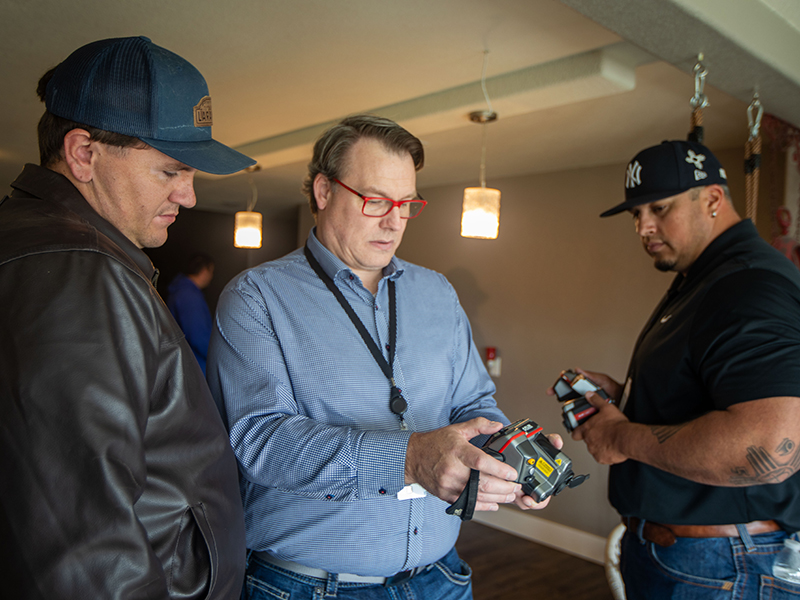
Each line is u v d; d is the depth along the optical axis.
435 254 4.60
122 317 0.65
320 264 1.17
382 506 1.05
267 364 1.06
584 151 3.32
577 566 3.40
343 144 1.12
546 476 0.94
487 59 2.14
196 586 0.75
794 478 1.23
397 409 1.09
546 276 3.87
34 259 0.61
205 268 3.94
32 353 0.57
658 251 1.53
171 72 0.80
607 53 2.00
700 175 1.42
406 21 1.86
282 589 1.05
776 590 1.23
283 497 1.06
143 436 0.66
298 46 2.07
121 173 0.79
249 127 3.10
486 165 3.77
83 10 1.83
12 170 4.35
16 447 0.56
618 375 3.49
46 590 0.54
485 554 3.56
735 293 1.23
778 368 1.12
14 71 2.33
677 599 1.33
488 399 1.32
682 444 1.21
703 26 1.46
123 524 0.58
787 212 2.42
